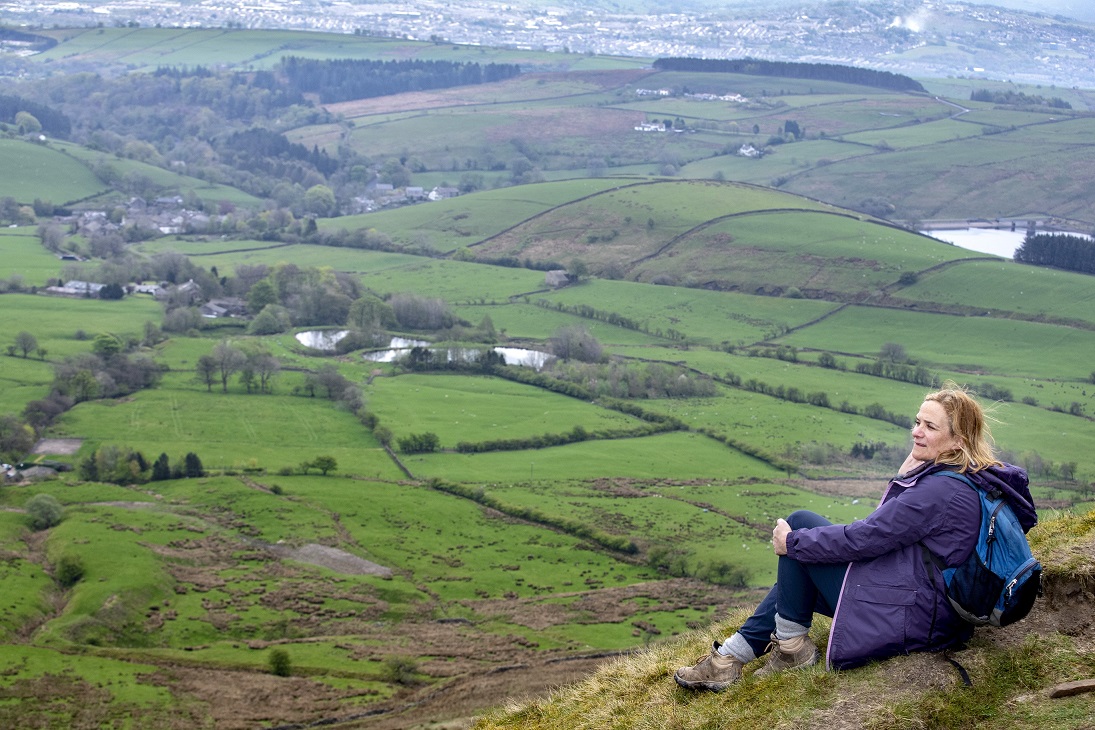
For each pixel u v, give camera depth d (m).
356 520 118.75
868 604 10.59
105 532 108.88
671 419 158.75
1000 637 10.73
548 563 108.38
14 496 122.56
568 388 175.25
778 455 141.62
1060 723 9.37
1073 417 154.62
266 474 133.38
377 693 73.94
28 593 93.06
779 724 10.41
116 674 76.62
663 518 118.50
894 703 10.07
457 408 163.62
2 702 69.94
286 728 67.44
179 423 153.25
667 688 12.53
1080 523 12.28
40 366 175.00
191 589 98.31
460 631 89.94
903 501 10.56
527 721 13.84
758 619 11.97
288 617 93.00
